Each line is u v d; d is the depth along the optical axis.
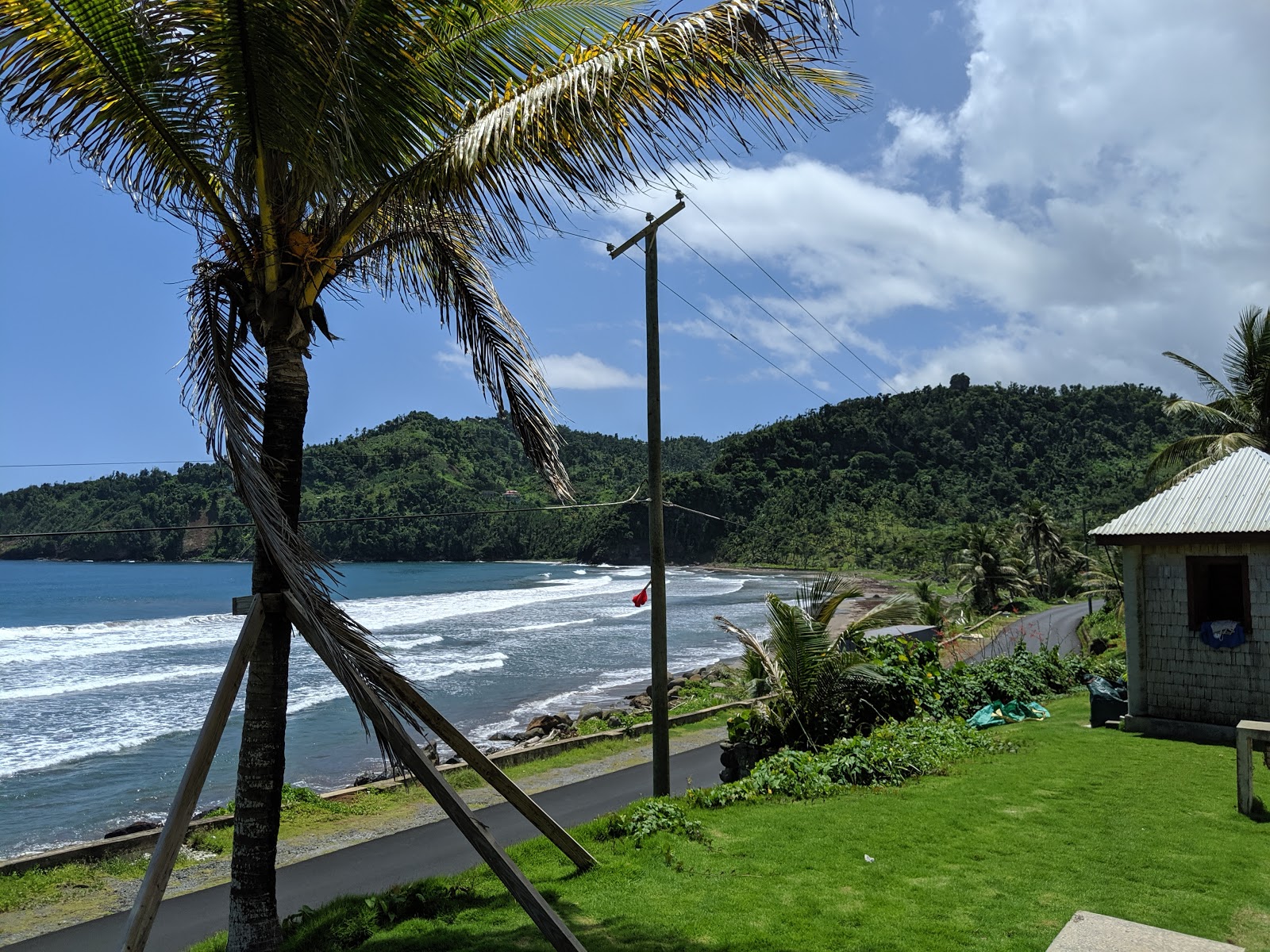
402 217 5.29
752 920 5.15
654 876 6.16
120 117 4.58
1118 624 32.25
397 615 58.28
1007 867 5.84
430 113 4.43
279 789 4.85
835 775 8.95
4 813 15.95
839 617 45.84
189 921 8.42
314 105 4.15
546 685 31.64
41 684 29.80
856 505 153.38
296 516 4.80
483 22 4.41
